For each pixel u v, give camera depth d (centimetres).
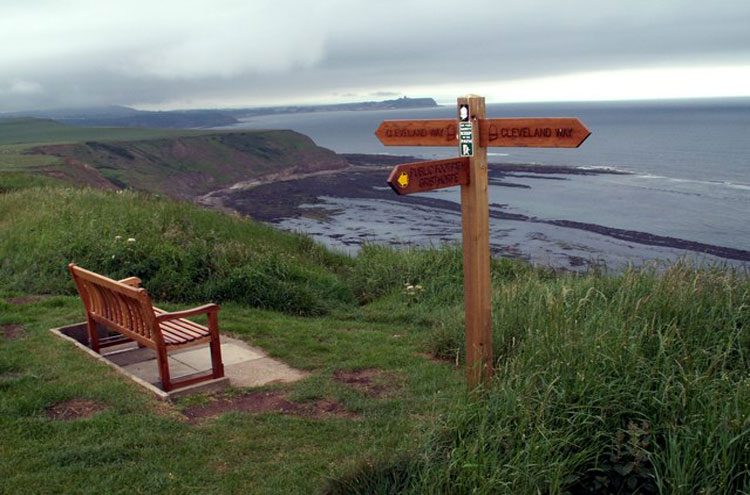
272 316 867
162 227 1237
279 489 402
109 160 11688
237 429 490
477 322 472
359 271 1195
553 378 431
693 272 680
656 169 9606
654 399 392
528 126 425
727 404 368
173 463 434
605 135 18362
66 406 526
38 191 1594
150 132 19300
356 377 624
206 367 641
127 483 409
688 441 356
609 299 721
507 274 1177
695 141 15000
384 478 387
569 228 4778
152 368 641
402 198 7288
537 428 369
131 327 598
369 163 13225
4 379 569
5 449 445
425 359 682
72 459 434
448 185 445
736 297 621
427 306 969
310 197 7931
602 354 444
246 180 12200
